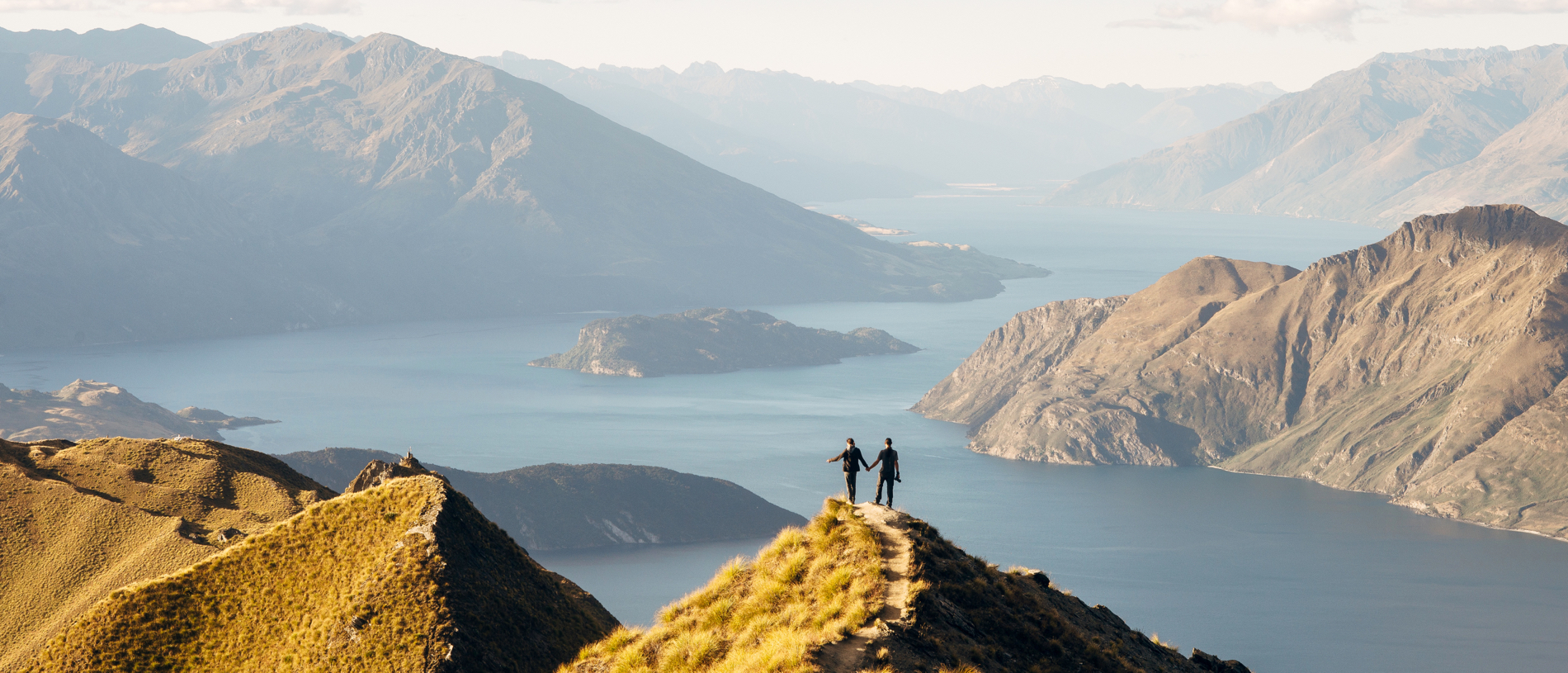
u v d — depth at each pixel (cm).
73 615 9425
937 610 4053
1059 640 4341
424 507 7706
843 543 4419
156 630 7094
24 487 11206
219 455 13112
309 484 13625
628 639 4569
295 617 7000
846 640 3825
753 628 4072
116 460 12438
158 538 10444
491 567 7688
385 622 6812
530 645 7169
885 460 4741
